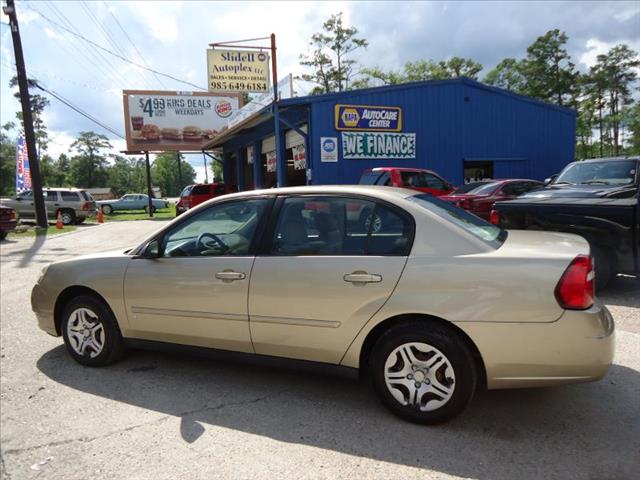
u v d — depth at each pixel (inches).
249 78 679.1
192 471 106.3
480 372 122.9
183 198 983.6
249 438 120.0
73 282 166.2
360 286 126.0
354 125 590.6
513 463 107.2
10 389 150.9
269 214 143.2
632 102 1861.5
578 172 365.7
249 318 139.8
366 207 133.6
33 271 377.1
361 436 120.0
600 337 111.8
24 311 248.5
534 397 139.1
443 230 124.8
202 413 133.9
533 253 118.2
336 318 129.0
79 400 142.7
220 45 665.0
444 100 649.0
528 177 722.8
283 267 135.4
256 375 160.2
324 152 577.3
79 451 115.3
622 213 232.2
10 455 114.0
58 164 3769.7
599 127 1898.4
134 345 162.6
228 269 142.3
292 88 546.3
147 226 797.2
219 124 1243.8
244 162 947.3
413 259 123.4
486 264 117.3
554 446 113.7
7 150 2844.5
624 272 238.2
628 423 123.6
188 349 153.3
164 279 151.6
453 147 660.1
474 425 124.1
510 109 698.8
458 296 117.8
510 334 114.6
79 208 916.6
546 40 1640.0
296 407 136.6
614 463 106.5
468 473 103.9
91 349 167.5
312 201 139.5
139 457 112.3
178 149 1227.2
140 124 1203.2
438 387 121.3
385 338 125.3
